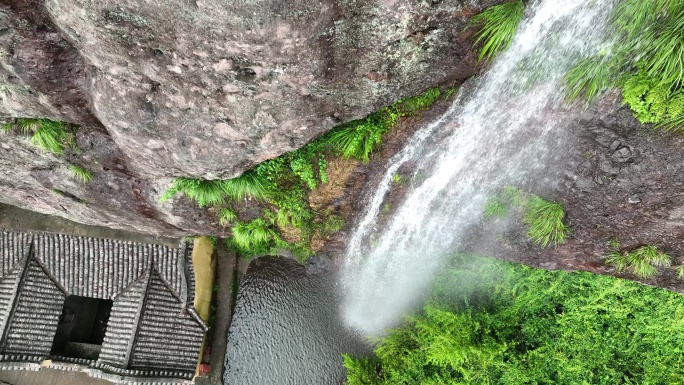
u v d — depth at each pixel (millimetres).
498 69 7656
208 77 6938
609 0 6246
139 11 5965
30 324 11891
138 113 7820
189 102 7512
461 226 10914
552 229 9438
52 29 6969
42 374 14148
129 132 8312
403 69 7410
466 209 10531
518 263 10914
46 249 12078
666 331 10156
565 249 9812
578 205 8992
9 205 14438
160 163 9141
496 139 9000
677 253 8656
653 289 9820
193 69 6816
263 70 6762
